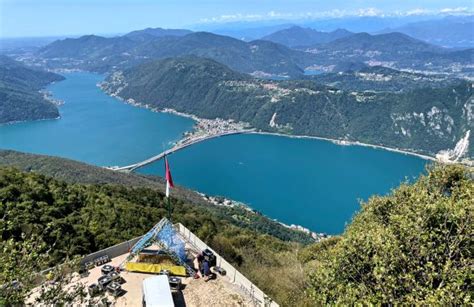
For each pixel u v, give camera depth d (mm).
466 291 19125
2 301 16969
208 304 28547
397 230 23984
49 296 18953
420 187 33438
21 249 20156
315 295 24922
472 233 21516
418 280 21172
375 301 20359
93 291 27625
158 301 25359
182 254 33438
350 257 23344
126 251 35406
